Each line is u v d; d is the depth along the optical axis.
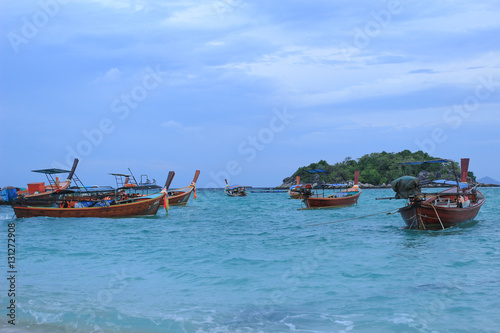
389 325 8.77
